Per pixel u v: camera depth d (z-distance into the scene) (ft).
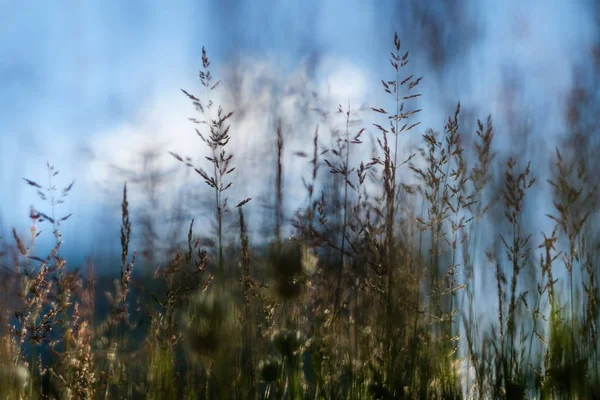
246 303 4.66
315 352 4.74
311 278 4.79
